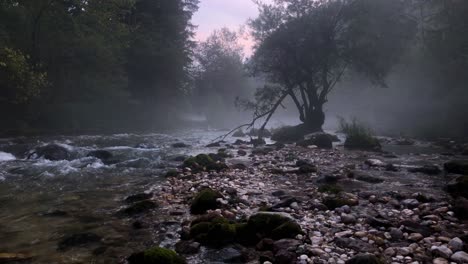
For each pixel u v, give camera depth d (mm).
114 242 5723
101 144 21875
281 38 28500
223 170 12227
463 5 33094
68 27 31672
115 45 36250
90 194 9039
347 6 27984
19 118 28047
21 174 11688
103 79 36312
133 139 25938
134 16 45938
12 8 26734
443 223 6234
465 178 8734
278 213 6059
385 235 5625
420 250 5020
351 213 6934
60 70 32688
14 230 6301
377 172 11930
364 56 27984
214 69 76375
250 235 5672
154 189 9594
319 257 4809
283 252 4859
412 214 6879
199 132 37406
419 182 10188
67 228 6414
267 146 21578
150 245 5594
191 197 8484
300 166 12844
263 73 32875
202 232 5793
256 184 10016
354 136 20688
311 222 6379
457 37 33281
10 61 20734
